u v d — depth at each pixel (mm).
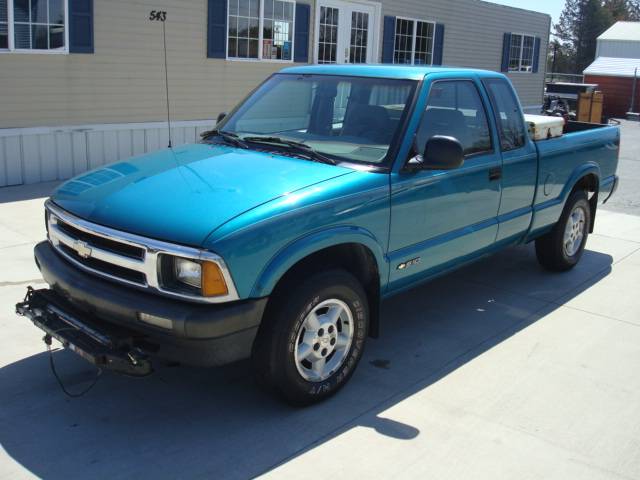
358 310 3832
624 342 4793
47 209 3895
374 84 4445
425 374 4191
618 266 6664
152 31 10570
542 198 5594
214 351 3186
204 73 11523
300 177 3717
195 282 3143
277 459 3240
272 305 3428
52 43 9414
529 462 3295
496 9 18188
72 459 3188
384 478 3125
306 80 4785
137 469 3123
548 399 3928
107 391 3838
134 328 3283
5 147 9164
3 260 5980
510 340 4762
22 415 3555
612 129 6691
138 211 3381
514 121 5207
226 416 3609
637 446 3473
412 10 15445
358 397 3867
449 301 5531
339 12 13812
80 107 9906
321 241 3492
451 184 4410
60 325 3506
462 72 4746
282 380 3492
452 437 3484
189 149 4371
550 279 6180
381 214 3885
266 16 12367
